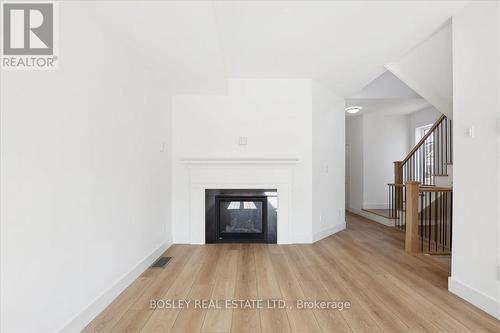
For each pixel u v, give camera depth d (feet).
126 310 6.86
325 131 14.52
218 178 13.07
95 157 6.65
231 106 13.14
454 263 7.77
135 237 8.93
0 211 4.18
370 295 7.66
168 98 12.60
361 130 22.29
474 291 7.06
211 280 8.73
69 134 5.71
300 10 7.55
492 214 6.62
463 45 7.46
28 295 4.65
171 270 9.62
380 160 22.06
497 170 6.50
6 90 4.33
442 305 7.08
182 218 13.20
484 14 6.82
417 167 20.44
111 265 7.40
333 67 11.76
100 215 6.86
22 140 4.57
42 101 5.00
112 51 7.50
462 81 7.48
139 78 9.29
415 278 8.87
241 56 10.61
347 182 24.50
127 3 6.07
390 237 14.40
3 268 4.22
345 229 16.35
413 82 12.03
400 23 8.28
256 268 9.78
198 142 13.17
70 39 5.76
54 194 5.26
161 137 11.59
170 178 12.93
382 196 21.99
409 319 6.42
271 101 13.15
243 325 6.19
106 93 7.19
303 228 13.17
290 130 13.14
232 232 13.33
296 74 12.60
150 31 7.34
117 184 7.75
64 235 5.54
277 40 9.32
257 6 7.33
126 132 8.32
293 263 10.32
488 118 6.71
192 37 7.69
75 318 5.82
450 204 14.39
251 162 12.66
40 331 4.90
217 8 7.39
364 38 9.20
